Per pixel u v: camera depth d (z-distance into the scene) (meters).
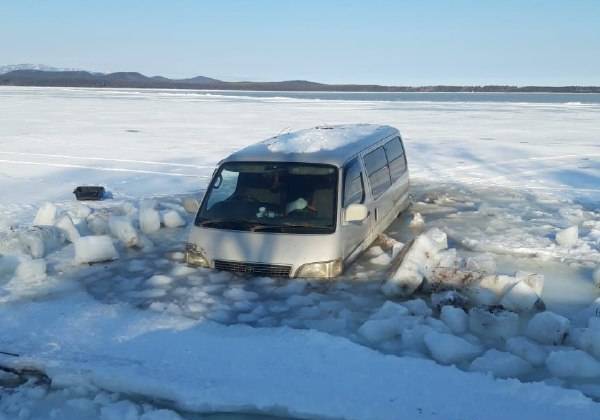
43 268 6.82
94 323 5.40
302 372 4.39
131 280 6.71
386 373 4.37
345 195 6.91
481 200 11.59
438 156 18.53
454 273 6.17
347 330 5.32
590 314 5.53
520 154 19.06
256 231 6.73
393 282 6.13
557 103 76.88
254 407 3.98
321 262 6.46
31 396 4.23
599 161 17.16
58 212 9.88
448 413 3.81
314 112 45.56
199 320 5.46
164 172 15.28
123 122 32.84
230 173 7.23
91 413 4.01
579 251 7.73
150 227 8.99
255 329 5.22
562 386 4.26
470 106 62.16
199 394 4.07
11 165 16.28
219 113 43.19
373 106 60.19
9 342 4.98
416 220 9.26
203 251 6.88
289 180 6.96
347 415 3.82
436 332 4.95
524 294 5.63
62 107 49.47
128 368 4.43
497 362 4.52
